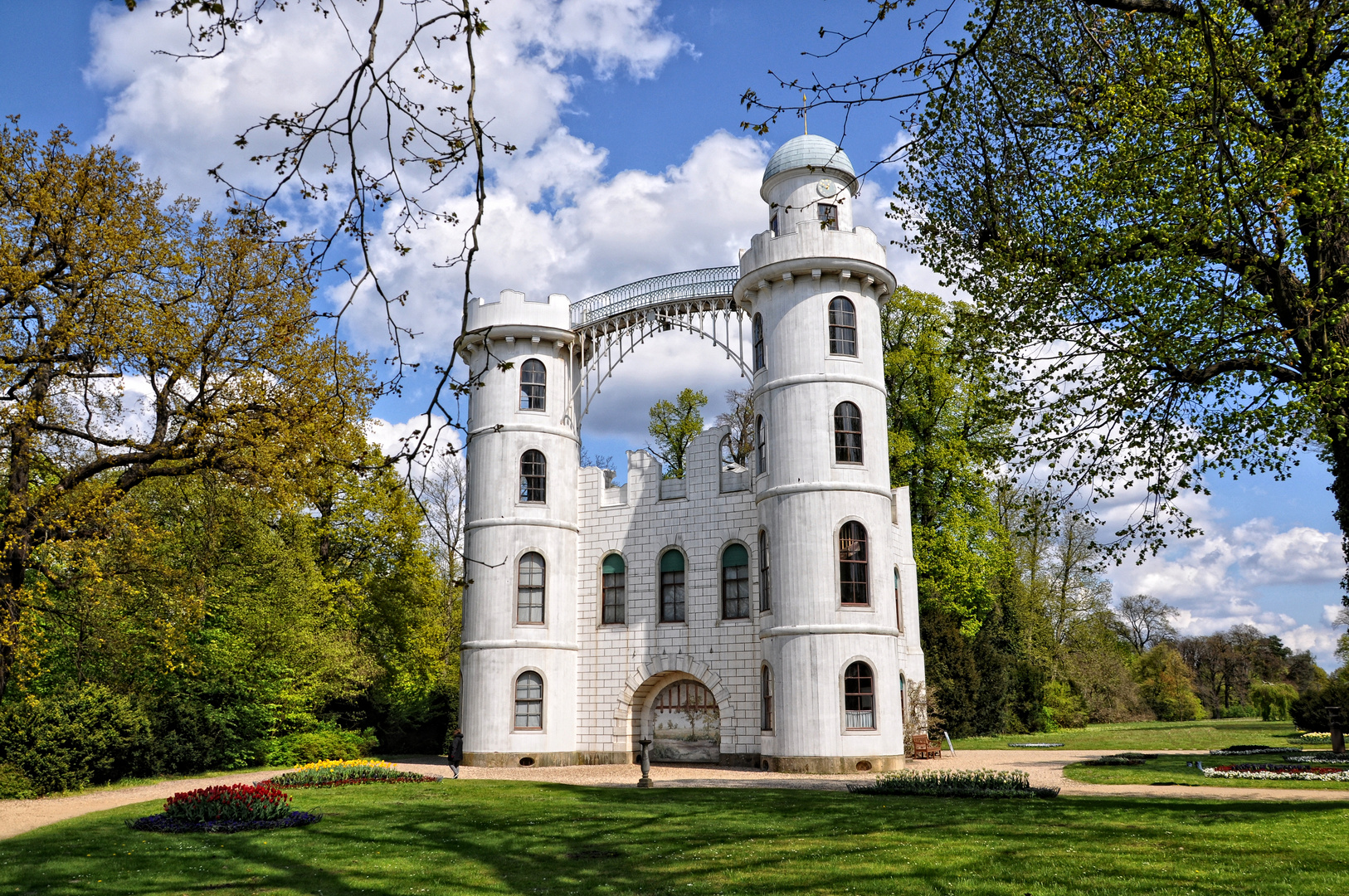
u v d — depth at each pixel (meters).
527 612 32.81
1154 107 14.54
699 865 12.25
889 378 41.16
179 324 21.28
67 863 13.27
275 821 16.59
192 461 22.66
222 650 31.47
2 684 21.41
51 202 20.44
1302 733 42.97
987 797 18.62
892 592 28.75
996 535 40.94
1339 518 15.82
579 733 32.88
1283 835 13.14
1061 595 59.97
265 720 33.59
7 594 19.88
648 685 32.50
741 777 25.62
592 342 35.88
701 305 33.44
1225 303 14.82
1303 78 14.10
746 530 31.12
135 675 30.16
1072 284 16.03
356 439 21.44
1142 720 67.12
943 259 17.47
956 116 15.72
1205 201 14.48
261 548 33.53
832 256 29.55
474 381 6.75
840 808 17.20
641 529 33.19
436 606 43.41
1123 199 15.39
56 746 23.48
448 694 42.31
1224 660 90.62
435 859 13.25
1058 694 56.66
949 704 42.06
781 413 29.44
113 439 22.14
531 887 11.38
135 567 23.88
